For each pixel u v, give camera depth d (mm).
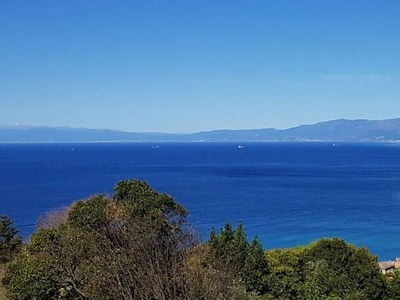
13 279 16094
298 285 20578
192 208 80938
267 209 80938
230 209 80188
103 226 18656
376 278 21531
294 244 54344
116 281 13461
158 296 12344
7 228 28047
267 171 168625
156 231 16297
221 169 176875
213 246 19375
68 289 16719
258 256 20406
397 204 88875
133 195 21219
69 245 17062
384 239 58125
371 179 141375
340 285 20438
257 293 19359
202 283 13344
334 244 22234
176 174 151125
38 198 88750
